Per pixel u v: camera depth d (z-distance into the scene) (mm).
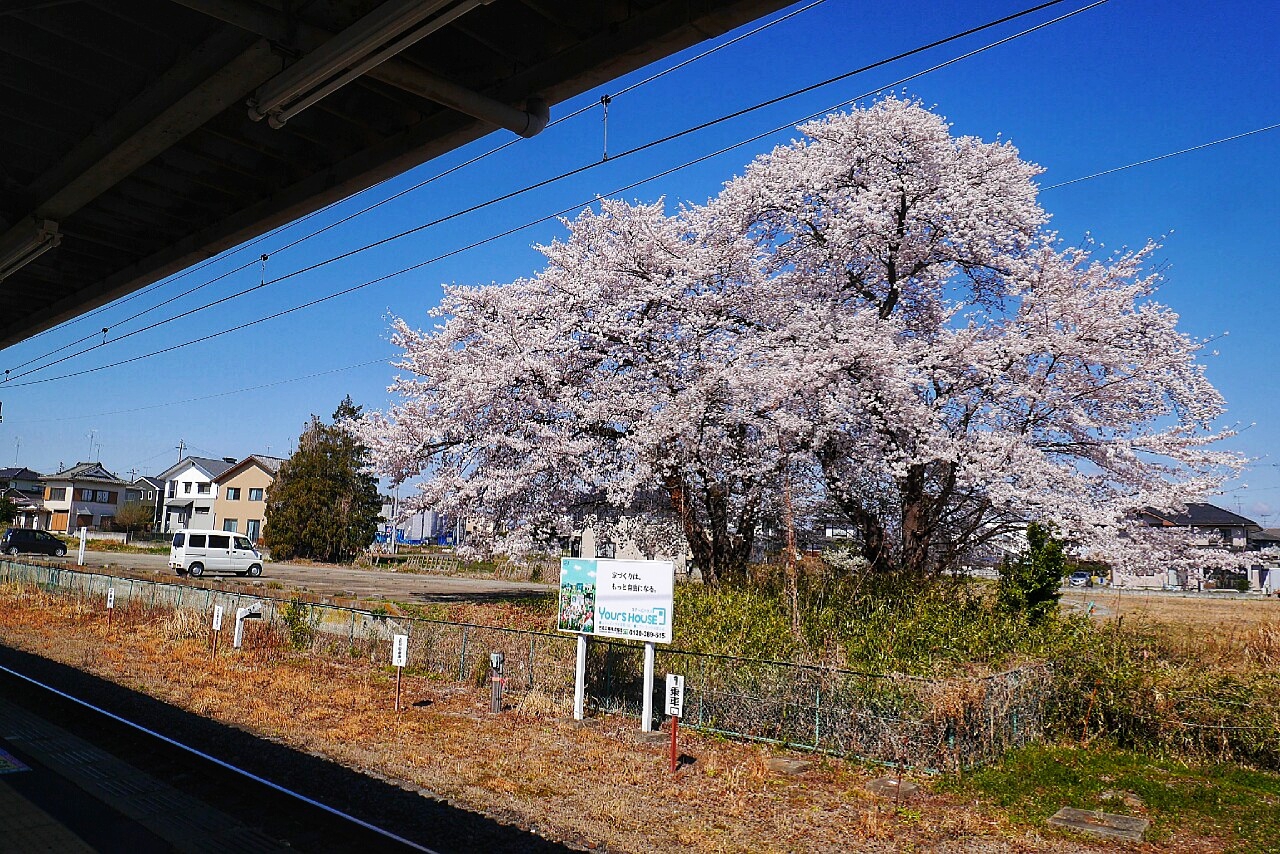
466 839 6445
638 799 7793
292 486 50000
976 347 16828
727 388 18828
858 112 18797
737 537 20812
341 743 9414
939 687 9008
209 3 5250
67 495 79750
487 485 21297
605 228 22422
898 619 13188
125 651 15508
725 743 9953
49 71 6594
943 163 18359
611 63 6035
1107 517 15484
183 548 33938
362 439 24016
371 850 6059
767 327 20359
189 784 7484
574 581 11391
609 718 11070
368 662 14742
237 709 10883
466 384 21438
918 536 17547
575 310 22422
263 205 8867
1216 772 8867
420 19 4840
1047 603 12891
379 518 51719
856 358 16938
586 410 20328
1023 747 9508
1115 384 16750
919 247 18172
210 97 6602
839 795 8047
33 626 18562
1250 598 34375
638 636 10695
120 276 11234
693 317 19609
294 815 6727
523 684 12523
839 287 19250
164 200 9203
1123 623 13219
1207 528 51250
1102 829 7242
